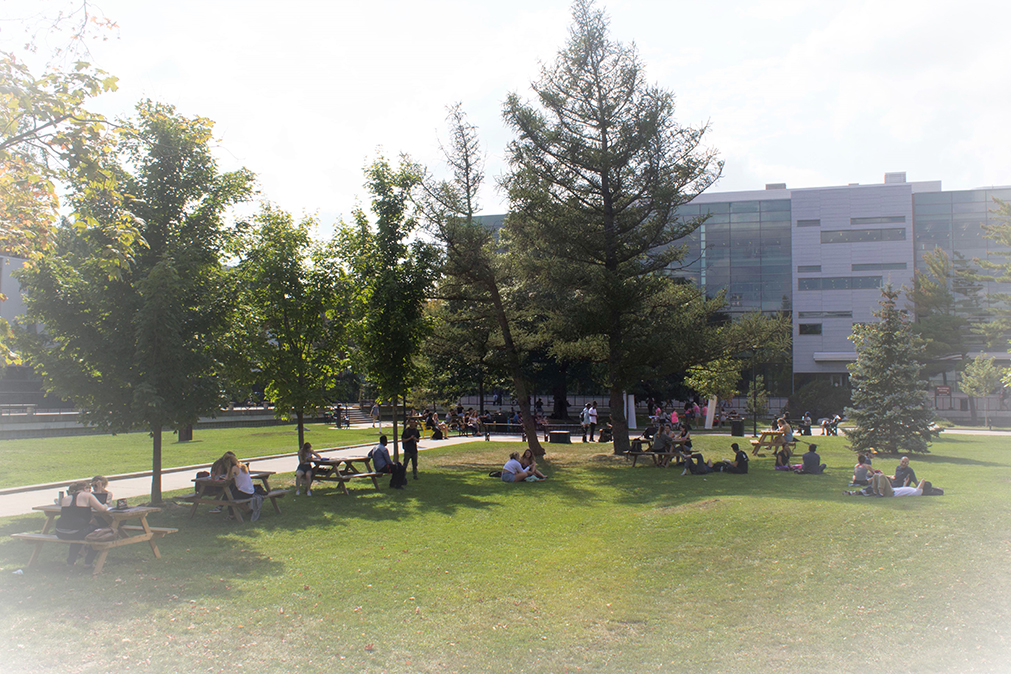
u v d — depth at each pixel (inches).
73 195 481.4
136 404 459.8
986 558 316.8
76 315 486.6
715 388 1535.4
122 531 352.5
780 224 2426.2
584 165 889.5
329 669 220.2
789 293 2407.7
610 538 412.5
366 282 776.3
